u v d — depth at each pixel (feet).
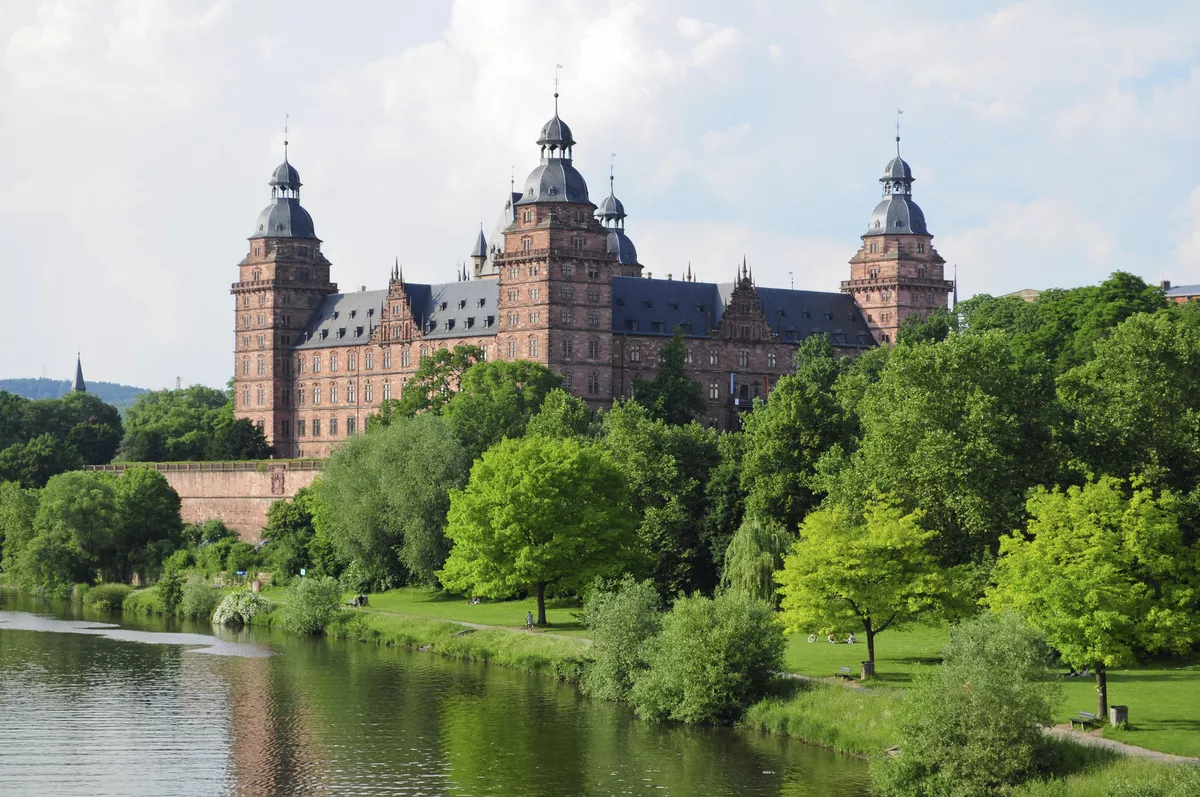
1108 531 267.59
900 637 352.69
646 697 301.63
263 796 257.55
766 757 269.44
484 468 421.18
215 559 576.20
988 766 227.20
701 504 434.30
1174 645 262.47
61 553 559.38
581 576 402.93
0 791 260.21
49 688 344.69
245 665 373.61
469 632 395.96
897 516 313.32
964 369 353.10
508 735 291.58
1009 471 335.67
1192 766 214.90
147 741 293.43
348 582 497.46
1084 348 518.78
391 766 273.75
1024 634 240.53
